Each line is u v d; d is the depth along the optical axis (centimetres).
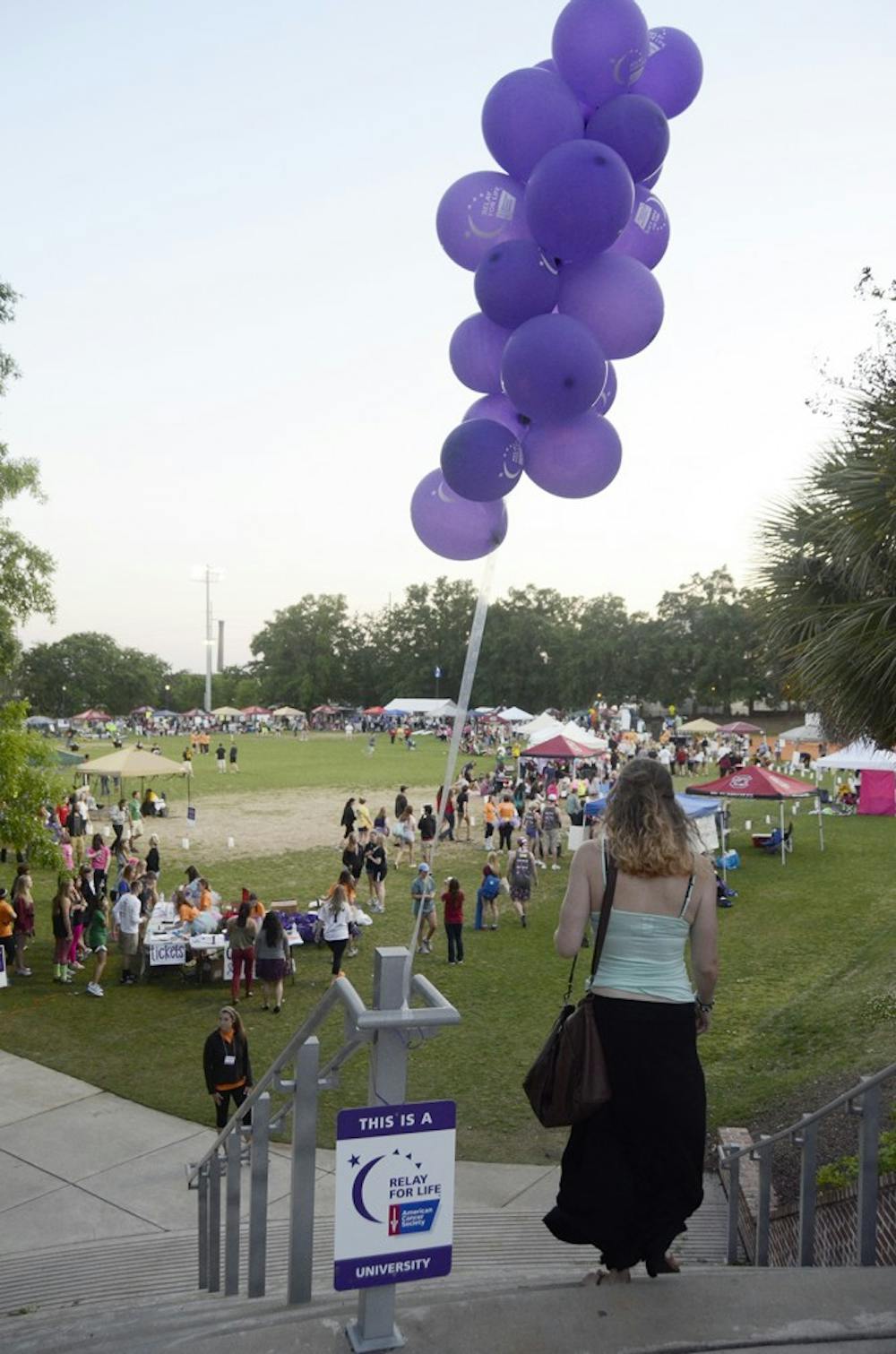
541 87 545
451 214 593
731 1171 734
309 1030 302
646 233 603
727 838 3117
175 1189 990
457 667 12325
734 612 9669
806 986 1622
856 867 2648
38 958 1839
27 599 2395
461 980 1686
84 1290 771
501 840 2936
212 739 8394
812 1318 256
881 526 818
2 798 1903
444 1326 254
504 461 583
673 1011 271
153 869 2241
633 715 8894
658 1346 243
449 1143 260
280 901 1989
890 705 820
